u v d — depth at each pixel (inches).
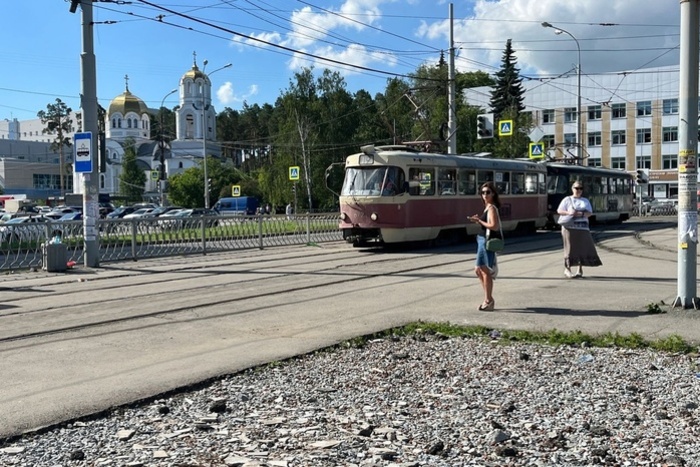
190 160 4330.7
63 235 796.6
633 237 1097.4
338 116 2755.9
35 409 233.5
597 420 217.9
